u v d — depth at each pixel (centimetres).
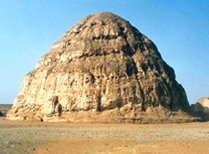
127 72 7312
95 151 2934
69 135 4100
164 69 8231
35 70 9150
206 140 3697
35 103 7800
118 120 6397
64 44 8712
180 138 3844
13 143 3319
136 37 8588
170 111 7069
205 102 9381
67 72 7456
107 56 7706
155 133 4409
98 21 8812
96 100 6762
